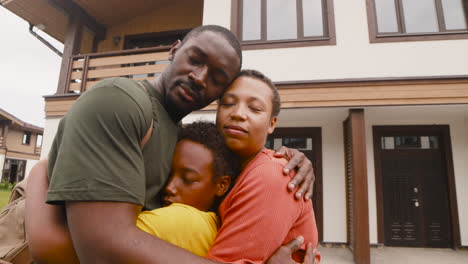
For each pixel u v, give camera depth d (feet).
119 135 2.46
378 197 18.78
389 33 16.94
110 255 2.14
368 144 19.38
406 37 15.87
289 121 19.83
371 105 14.82
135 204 2.43
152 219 2.63
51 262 2.43
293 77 16.31
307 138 20.18
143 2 23.18
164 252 2.23
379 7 17.33
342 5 16.69
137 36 24.58
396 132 19.66
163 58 17.35
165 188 3.27
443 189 18.85
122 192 2.32
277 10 18.07
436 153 19.19
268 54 16.72
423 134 19.47
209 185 3.33
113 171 2.34
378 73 15.76
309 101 15.30
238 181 3.11
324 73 16.11
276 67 16.55
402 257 15.94
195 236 2.73
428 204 18.80
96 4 21.68
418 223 18.66
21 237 3.84
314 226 3.22
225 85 3.43
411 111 17.15
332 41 16.34
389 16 17.17
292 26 17.75
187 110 3.47
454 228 17.97
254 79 3.51
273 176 2.84
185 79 3.26
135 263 2.13
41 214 2.55
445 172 18.81
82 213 2.22
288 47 16.63
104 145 2.38
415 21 17.08
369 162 19.19
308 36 17.44
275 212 2.68
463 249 17.75
